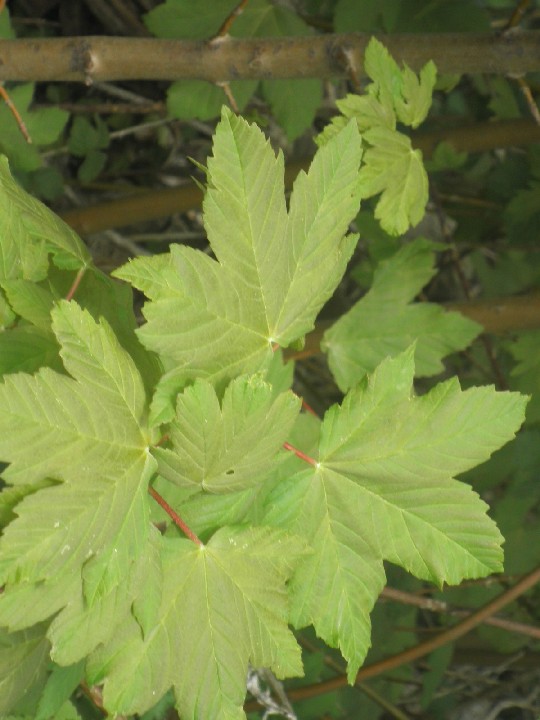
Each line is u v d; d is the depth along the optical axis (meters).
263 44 0.60
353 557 0.42
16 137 0.76
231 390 0.38
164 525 0.52
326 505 0.42
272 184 0.41
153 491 0.41
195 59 0.60
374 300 0.61
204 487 0.40
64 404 0.37
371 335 0.61
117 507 0.38
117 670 0.38
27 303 0.43
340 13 0.84
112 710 0.38
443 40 0.61
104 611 0.38
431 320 0.61
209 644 0.40
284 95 0.79
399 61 0.61
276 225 0.41
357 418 0.42
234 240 0.40
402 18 0.84
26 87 0.76
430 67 0.58
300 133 0.80
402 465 0.42
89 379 0.37
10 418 0.36
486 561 0.42
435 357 0.61
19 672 0.47
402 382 0.42
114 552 0.38
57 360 0.43
